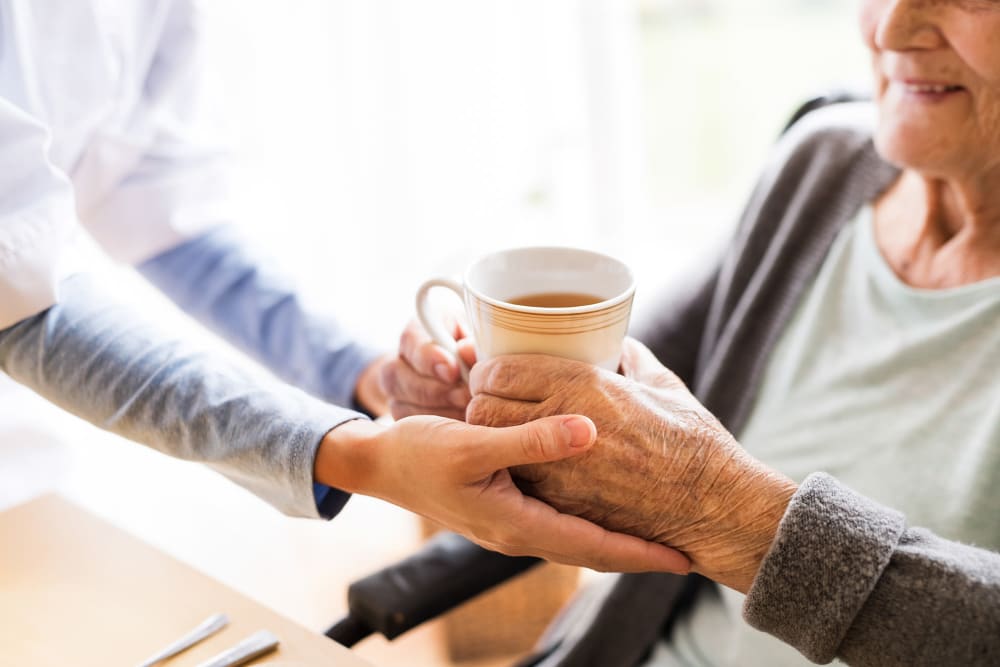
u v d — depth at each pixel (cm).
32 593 70
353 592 82
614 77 236
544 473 64
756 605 59
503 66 216
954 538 76
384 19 197
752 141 283
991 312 78
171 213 95
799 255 93
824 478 60
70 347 72
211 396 70
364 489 67
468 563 84
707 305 99
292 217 205
